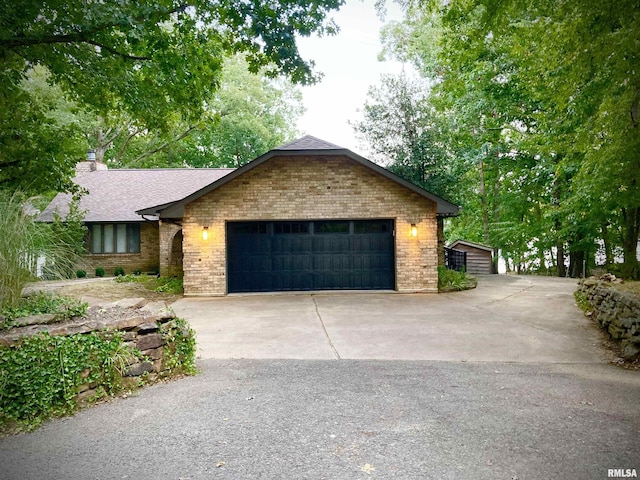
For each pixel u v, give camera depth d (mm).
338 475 2910
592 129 7523
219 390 4676
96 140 28531
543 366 5676
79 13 6387
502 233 24531
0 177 9422
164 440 3465
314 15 7688
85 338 4371
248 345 6879
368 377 5145
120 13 6520
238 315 9641
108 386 4488
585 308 9523
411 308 10367
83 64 8312
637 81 6031
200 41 8562
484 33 7453
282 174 13242
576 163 11781
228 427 3707
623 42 5656
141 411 4094
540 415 3941
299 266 13477
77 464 3082
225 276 13039
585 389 4695
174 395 4527
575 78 6652
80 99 9750
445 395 4496
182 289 13523
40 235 5910
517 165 20438
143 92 9250
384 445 3352
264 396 4473
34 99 10031
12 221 5512
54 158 9953
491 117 19672
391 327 8180
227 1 7430
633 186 8727
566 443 3363
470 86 17609
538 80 10172
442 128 20375
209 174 23203
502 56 14789
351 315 9484
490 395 4496
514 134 18766
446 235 33406
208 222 13078
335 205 13289
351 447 3322
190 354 5418
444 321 8711
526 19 7305
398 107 19719
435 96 20078
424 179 19797
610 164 7535
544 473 2914
